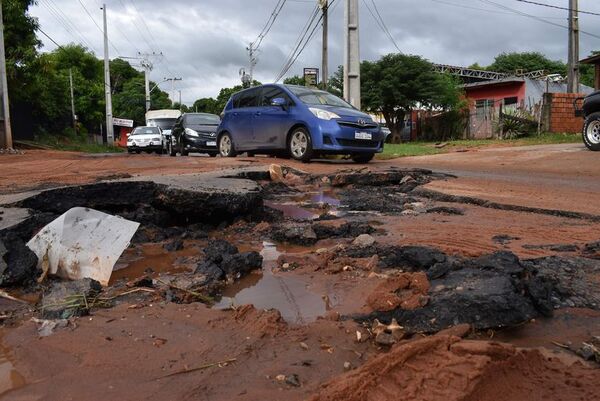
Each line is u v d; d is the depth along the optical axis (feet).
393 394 5.73
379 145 35.60
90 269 10.75
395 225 16.05
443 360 6.22
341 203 20.61
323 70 84.53
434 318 8.01
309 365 6.86
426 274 9.79
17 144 82.33
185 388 6.28
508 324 7.91
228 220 16.55
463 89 109.29
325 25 83.30
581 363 6.85
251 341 7.64
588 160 35.81
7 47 78.89
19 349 7.40
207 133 55.31
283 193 23.15
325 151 33.76
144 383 6.41
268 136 37.40
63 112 111.34
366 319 8.41
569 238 13.94
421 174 27.86
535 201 20.03
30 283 10.54
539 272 10.31
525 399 5.83
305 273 11.23
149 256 12.82
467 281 9.00
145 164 36.14
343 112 34.40
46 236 11.22
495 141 63.62
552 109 70.23
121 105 217.36
